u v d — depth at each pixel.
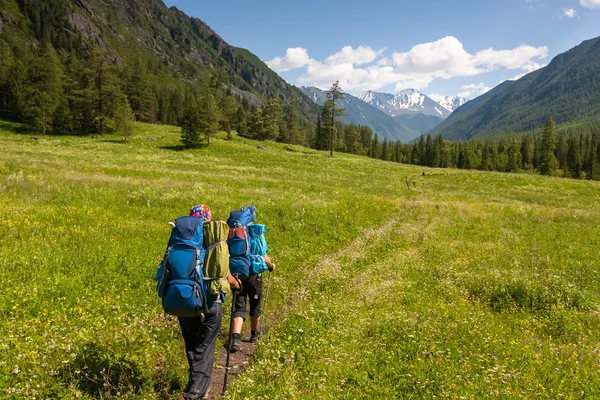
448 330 6.62
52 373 4.43
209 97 72.50
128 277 8.55
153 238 11.70
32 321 5.88
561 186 54.22
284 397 4.50
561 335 7.16
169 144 69.81
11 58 117.38
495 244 15.52
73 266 8.52
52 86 84.69
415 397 4.69
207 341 4.59
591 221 22.14
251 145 82.38
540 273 11.19
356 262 12.16
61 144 60.66
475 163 175.12
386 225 19.27
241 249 6.07
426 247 14.57
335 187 38.78
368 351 5.85
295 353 5.84
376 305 8.18
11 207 12.83
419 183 54.34
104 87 77.75
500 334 6.80
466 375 5.02
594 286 10.51
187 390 4.30
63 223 11.98
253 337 6.65
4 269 7.66
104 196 17.42
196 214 4.91
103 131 77.44
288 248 13.37
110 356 5.07
